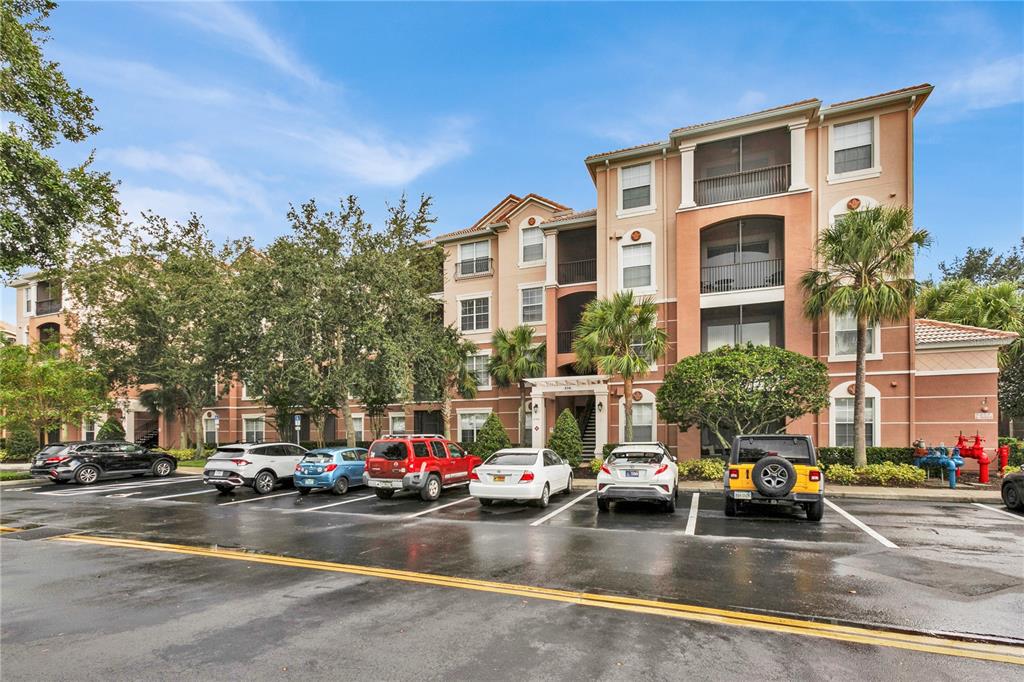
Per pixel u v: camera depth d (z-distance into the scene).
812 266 20.14
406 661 4.56
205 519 12.05
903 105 19.66
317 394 21.72
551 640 4.97
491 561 7.90
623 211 23.86
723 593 6.32
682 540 9.28
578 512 12.39
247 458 16.45
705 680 4.19
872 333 19.55
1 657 4.74
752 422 17.88
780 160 22.38
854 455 17.70
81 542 9.69
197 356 28.66
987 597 6.15
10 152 12.97
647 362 19.47
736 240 22.88
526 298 27.69
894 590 6.40
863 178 20.00
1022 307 24.02
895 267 16.67
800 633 5.11
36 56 14.38
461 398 28.64
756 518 11.43
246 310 22.38
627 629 5.22
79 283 27.11
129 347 28.94
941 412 19.33
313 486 15.95
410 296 22.28
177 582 7.03
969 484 16.31
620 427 22.77
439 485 15.00
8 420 23.88
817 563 7.67
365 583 6.84
